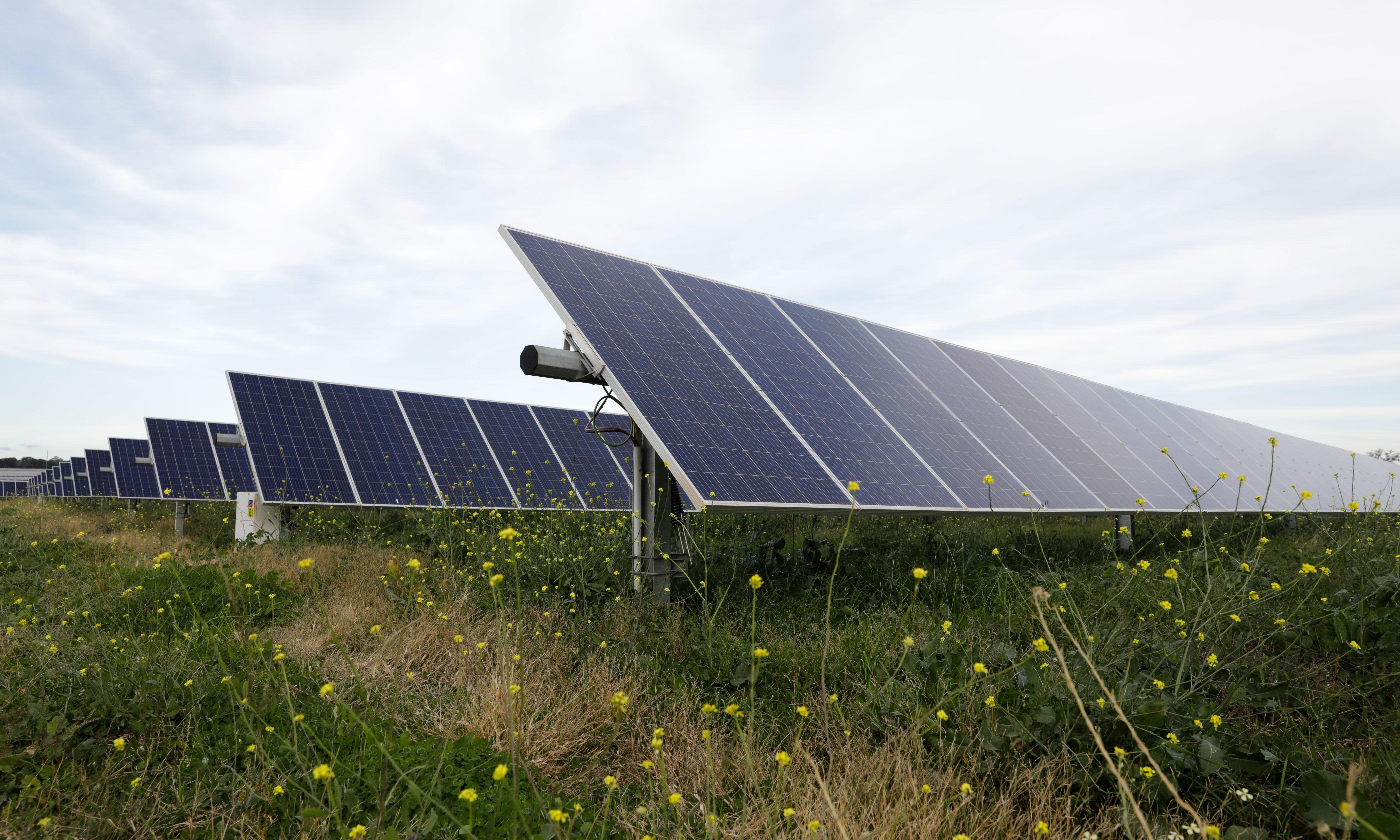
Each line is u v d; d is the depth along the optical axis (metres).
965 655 4.37
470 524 11.12
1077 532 12.19
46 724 3.66
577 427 18.03
